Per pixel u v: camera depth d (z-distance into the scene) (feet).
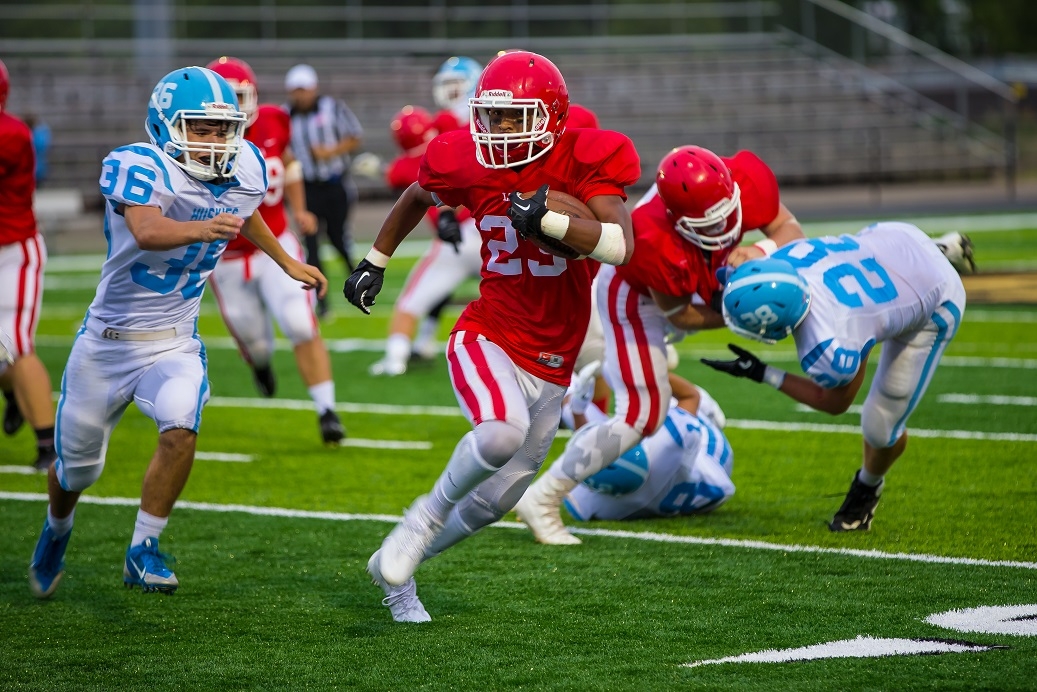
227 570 52.39
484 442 41.47
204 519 60.85
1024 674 38.34
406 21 288.71
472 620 45.14
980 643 41.16
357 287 46.14
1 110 67.31
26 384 70.74
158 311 46.19
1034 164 288.30
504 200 42.01
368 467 72.18
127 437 82.23
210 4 284.82
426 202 45.14
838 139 280.10
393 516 61.11
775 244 52.31
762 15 298.56
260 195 47.06
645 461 57.47
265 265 77.71
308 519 60.70
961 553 51.93
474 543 55.77
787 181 277.23
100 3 276.41
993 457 69.26
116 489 67.72
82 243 214.07
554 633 43.47
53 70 268.21
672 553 53.26
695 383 96.02
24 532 59.47
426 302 99.30
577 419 63.57
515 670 39.99
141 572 44.24
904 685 37.68
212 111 43.78
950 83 284.82
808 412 84.38
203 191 45.03
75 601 48.65
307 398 94.89
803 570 50.19
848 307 48.32
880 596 46.55
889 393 51.62
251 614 46.57
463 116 111.96
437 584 49.62
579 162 41.65
